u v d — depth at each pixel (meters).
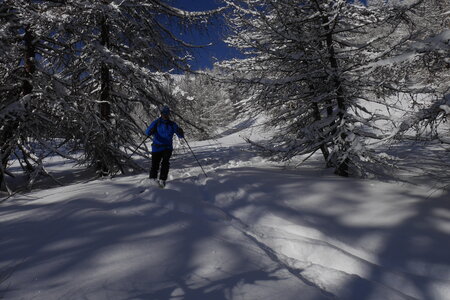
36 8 7.19
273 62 6.74
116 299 1.85
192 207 3.85
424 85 4.96
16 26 7.07
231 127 9.27
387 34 5.48
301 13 6.43
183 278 2.12
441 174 5.28
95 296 1.88
